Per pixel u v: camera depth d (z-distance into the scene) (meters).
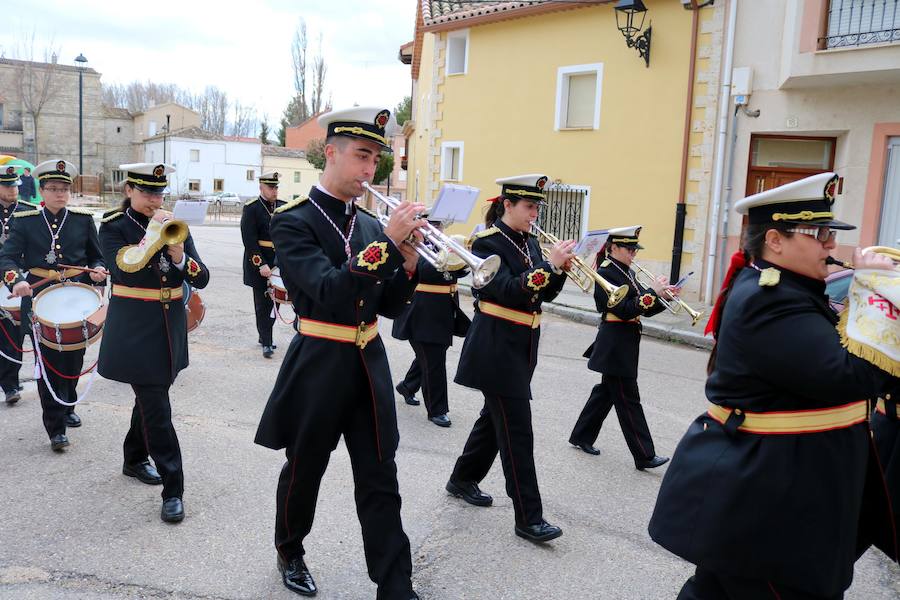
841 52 10.59
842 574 2.37
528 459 4.03
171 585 3.44
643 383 7.91
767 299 2.36
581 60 14.37
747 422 2.44
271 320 8.06
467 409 6.62
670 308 5.20
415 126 24.66
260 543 3.88
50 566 3.56
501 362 4.00
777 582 2.37
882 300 2.25
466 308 12.33
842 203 11.57
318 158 36.97
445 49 16.88
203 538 3.91
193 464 4.90
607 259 5.39
